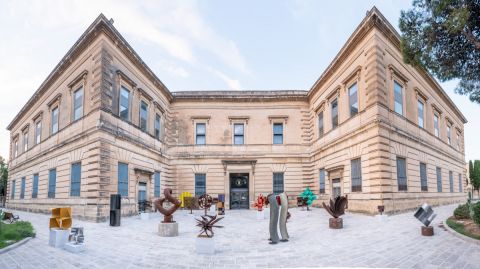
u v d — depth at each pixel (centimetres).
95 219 1575
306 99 2812
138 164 2066
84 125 1795
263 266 735
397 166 1759
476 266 677
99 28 1736
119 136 1814
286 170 2725
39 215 2077
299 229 1289
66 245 892
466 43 1177
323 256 820
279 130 2812
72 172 1866
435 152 2330
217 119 2806
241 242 1041
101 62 1717
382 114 1681
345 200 1293
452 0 1059
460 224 1124
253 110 2823
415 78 2141
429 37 1158
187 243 1021
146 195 2191
